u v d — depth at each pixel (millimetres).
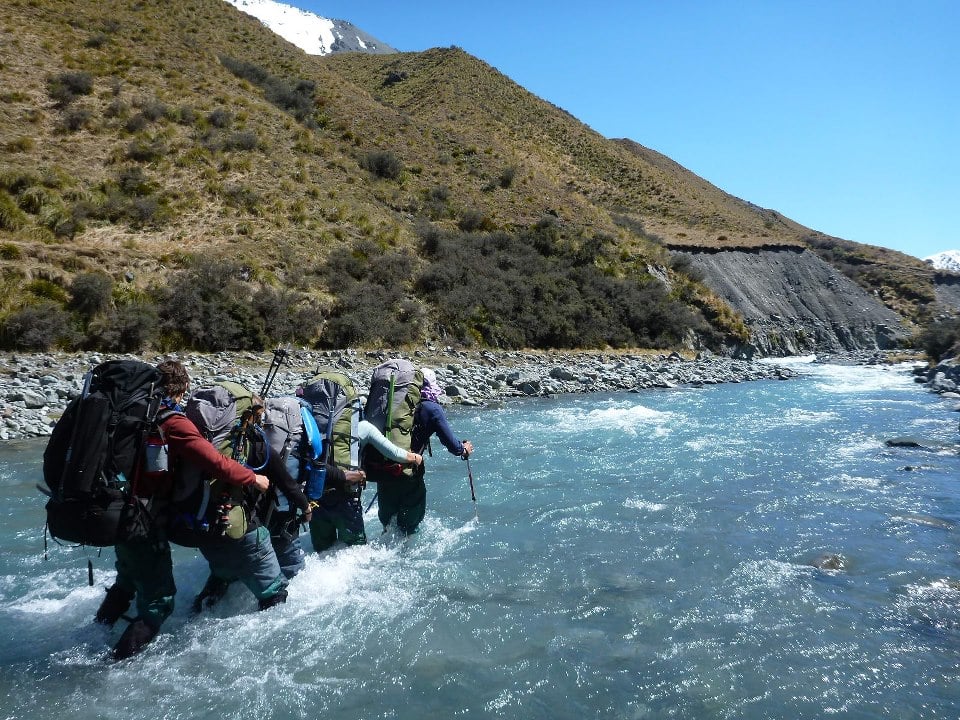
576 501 7492
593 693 3668
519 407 15617
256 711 3461
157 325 19750
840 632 4383
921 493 7852
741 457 9883
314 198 31328
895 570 5461
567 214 43562
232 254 24250
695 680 3797
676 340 35688
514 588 5062
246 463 4340
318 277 25344
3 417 11391
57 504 3820
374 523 6586
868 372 29516
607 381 20969
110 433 3801
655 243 48844
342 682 3746
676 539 6207
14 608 4621
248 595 4824
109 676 3771
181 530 4176
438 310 26922
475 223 37094
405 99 76312
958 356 26375
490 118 73188
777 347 47625
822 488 8070
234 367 17922
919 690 3709
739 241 58188
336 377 5457
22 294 18578
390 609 4672
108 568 5438
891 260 79375
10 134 27156
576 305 31906
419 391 6086
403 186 39312
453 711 3488
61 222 23031
